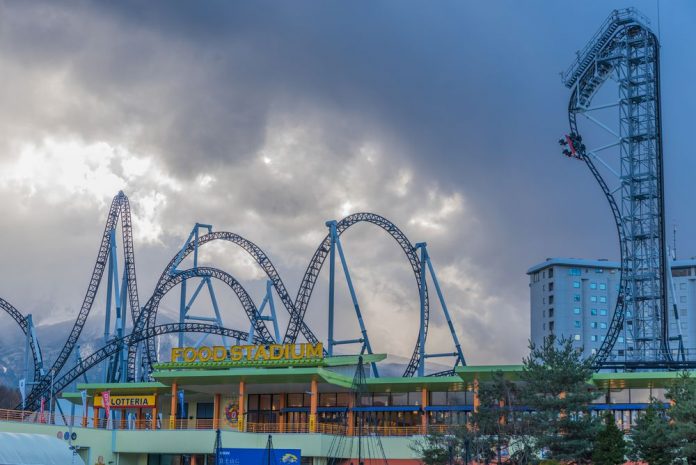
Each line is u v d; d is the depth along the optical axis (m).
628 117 132.88
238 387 107.19
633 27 134.00
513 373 92.69
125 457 103.12
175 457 103.38
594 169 136.50
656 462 72.94
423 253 133.88
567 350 82.56
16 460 76.88
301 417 107.56
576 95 139.12
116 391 113.94
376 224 137.12
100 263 157.38
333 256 132.00
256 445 96.81
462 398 101.81
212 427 108.56
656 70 131.62
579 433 78.12
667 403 87.50
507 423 80.88
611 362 104.88
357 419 104.88
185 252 148.88
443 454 80.56
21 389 132.38
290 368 100.75
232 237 147.62
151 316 149.12
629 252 130.38
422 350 130.50
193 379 102.06
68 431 96.50
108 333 155.88
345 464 96.50
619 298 130.25
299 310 134.00
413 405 103.00
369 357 108.00
